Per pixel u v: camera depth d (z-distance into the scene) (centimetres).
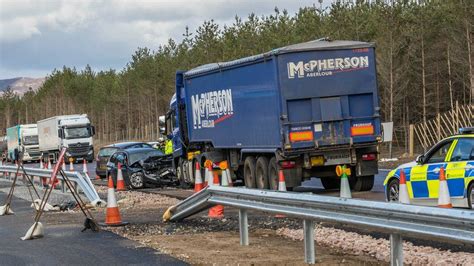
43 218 1786
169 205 2042
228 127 2416
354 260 1046
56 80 13488
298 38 5212
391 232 859
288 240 1280
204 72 2566
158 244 1276
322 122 2091
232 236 1351
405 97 5316
